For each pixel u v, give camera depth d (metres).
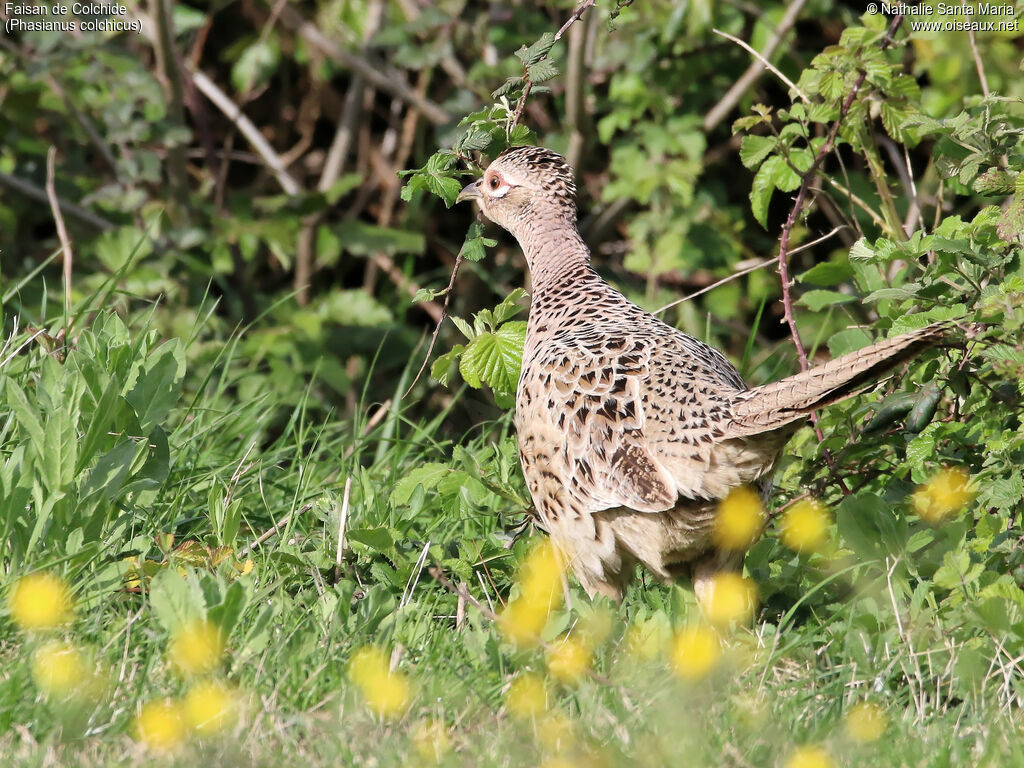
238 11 17.70
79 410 7.47
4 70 15.30
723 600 7.02
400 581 7.71
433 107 15.76
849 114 9.08
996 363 7.08
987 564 7.48
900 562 7.45
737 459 6.78
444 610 7.56
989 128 8.07
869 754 5.78
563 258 8.80
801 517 7.76
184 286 14.94
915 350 6.23
